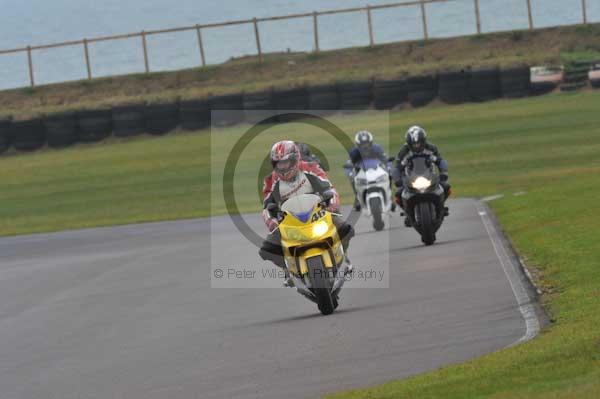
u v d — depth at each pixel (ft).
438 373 85.05
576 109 422.00
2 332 142.31
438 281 140.97
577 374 77.25
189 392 91.20
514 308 113.39
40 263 224.94
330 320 120.88
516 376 79.77
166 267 195.00
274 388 88.69
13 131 524.11
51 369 110.93
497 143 363.76
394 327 111.14
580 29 571.28
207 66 616.80
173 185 374.63
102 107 525.75
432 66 507.30
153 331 128.26
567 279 125.80
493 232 188.14
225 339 116.47
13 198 385.29
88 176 422.00
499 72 491.72
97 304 158.10
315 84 509.76
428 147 184.85
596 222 167.02
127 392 94.43
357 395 81.00
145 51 628.69
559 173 288.30
